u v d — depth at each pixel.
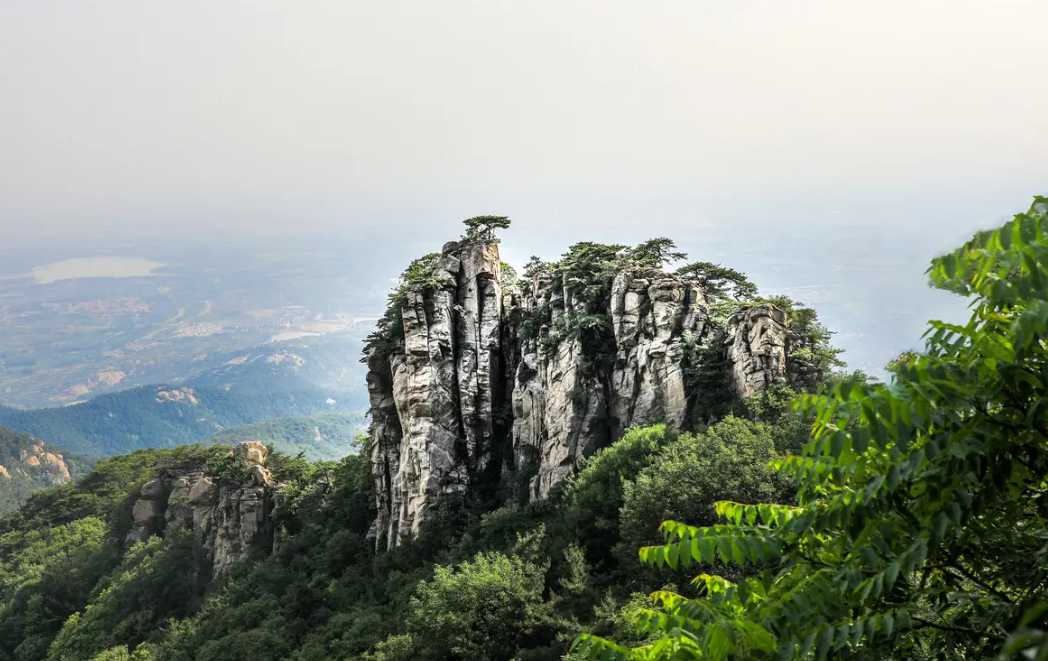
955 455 5.51
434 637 51.91
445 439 96.00
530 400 94.50
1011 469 5.71
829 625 5.89
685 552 6.90
